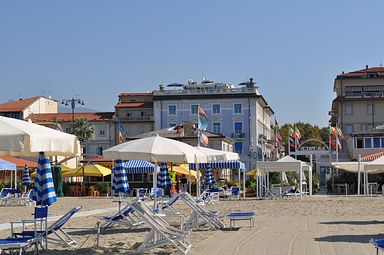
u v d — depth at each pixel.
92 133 90.62
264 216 24.80
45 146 11.02
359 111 82.31
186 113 90.25
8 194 38.81
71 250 14.41
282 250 13.84
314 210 28.33
